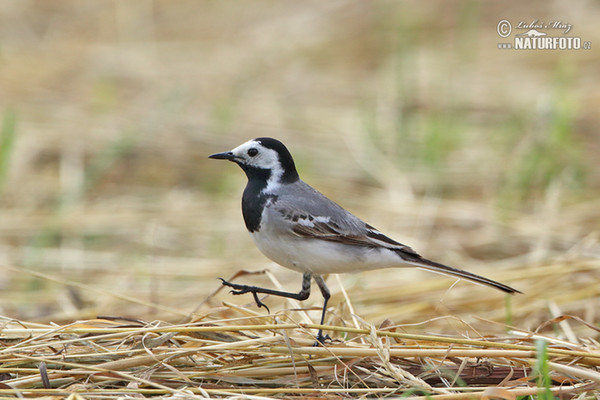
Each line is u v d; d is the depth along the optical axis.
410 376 7.69
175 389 7.62
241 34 24.22
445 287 11.83
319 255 9.11
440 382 8.05
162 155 17.22
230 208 15.35
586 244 12.89
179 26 24.78
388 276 12.57
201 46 23.39
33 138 17.53
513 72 21.02
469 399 7.30
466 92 19.89
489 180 16.06
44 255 13.64
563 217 14.51
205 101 19.69
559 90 17.88
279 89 20.66
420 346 8.33
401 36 21.34
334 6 25.52
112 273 13.05
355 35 23.72
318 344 8.54
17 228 14.52
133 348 8.06
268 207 9.23
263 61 22.34
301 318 9.96
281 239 9.20
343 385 7.93
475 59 21.80
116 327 8.52
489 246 13.71
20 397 7.14
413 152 17.16
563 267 11.95
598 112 18.45
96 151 17.22
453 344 8.50
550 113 16.97
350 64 22.12
